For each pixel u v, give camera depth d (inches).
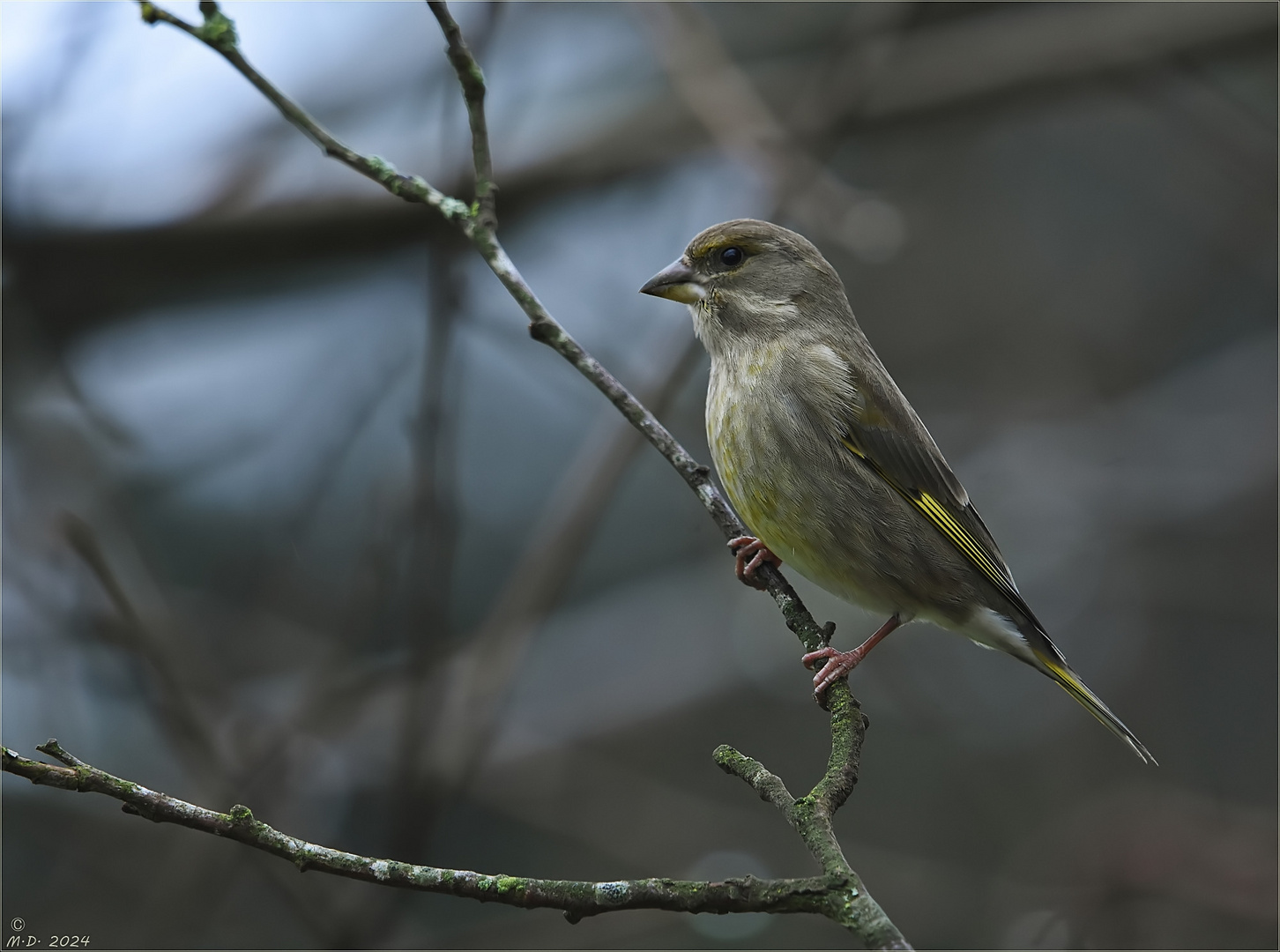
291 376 519.2
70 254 470.6
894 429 317.1
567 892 174.4
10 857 424.8
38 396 434.6
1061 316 650.8
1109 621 579.5
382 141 530.9
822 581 316.5
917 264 641.6
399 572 446.9
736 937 440.5
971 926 456.1
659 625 561.9
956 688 540.7
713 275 329.1
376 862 179.0
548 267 533.0
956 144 639.8
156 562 446.3
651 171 534.6
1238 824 441.7
